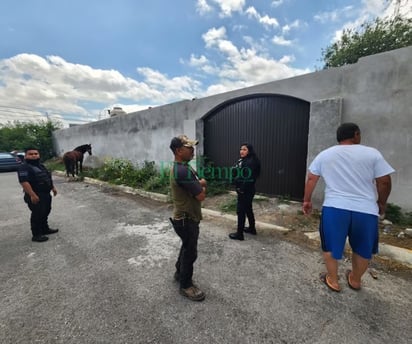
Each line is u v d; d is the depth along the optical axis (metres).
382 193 1.85
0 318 1.79
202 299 1.96
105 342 1.55
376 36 8.58
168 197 5.48
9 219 4.41
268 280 2.24
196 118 6.21
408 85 3.07
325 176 1.98
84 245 3.16
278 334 1.59
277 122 4.80
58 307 1.91
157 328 1.67
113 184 7.55
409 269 2.34
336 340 1.53
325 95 3.86
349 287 2.09
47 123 17.86
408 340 1.52
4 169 12.46
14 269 2.54
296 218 3.84
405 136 3.15
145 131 8.16
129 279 2.32
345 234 1.89
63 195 6.43
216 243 3.10
